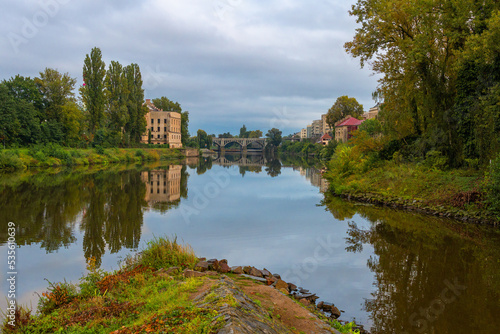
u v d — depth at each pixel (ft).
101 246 46.83
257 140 500.74
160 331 15.75
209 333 14.58
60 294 27.02
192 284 24.09
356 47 105.70
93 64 248.73
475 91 85.10
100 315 21.77
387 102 116.37
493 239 52.70
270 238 52.16
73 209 74.28
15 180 127.65
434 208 73.15
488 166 70.44
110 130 274.57
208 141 528.63
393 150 113.70
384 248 47.44
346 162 118.01
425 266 40.22
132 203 83.10
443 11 85.87
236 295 20.53
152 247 35.81
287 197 97.35
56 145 213.66
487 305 29.68
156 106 423.23
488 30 76.69
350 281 35.17
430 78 96.73
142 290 25.67
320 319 23.68
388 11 91.50
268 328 17.12
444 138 94.84
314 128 627.05
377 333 24.63
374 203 86.48
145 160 291.38
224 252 44.86
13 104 195.72
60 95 231.71
